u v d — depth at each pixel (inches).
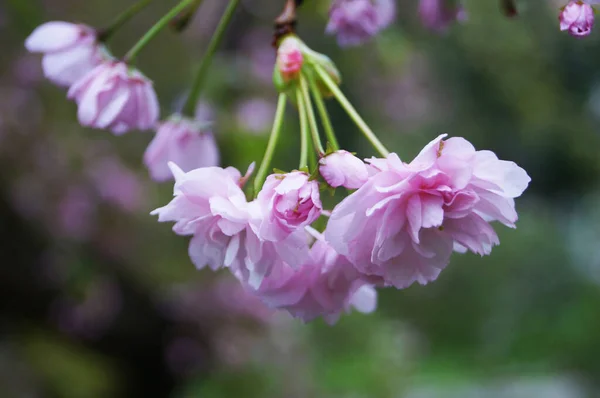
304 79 50.9
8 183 175.2
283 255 45.5
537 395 412.5
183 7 62.2
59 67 63.3
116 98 60.6
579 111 345.7
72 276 177.9
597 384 429.7
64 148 185.6
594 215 534.6
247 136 160.2
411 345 327.6
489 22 244.8
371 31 70.3
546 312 506.9
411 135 328.5
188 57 197.6
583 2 52.7
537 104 294.4
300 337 243.8
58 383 178.2
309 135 49.6
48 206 180.2
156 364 200.4
